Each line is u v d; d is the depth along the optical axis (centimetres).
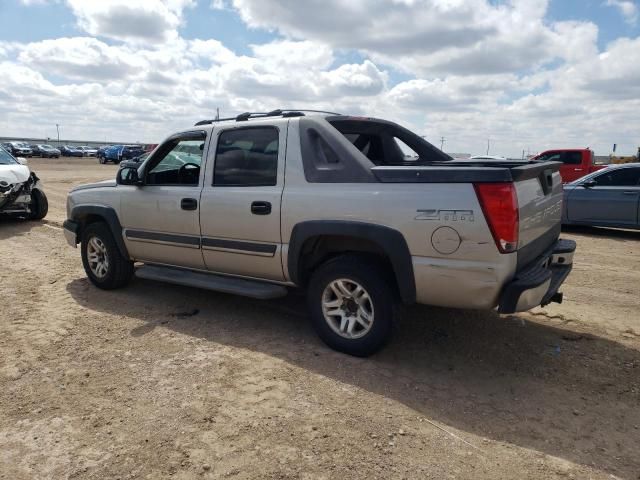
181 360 392
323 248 418
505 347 425
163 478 257
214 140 468
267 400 332
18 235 930
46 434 295
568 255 438
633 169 1006
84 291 575
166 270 520
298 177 409
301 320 483
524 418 318
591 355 413
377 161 548
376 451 279
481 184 333
